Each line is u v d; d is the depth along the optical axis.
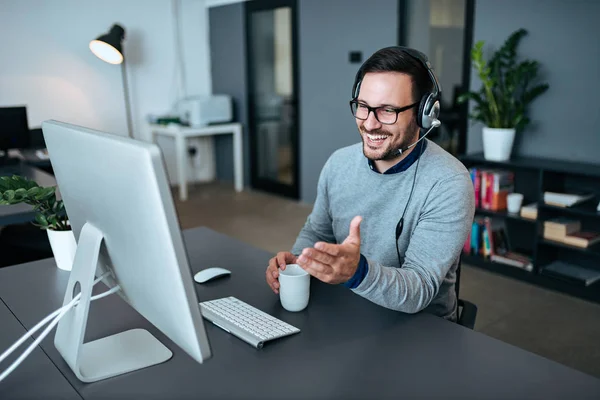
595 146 3.01
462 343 1.06
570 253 3.18
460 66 3.75
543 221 3.07
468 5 3.51
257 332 1.09
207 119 5.26
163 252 0.73
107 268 0.98
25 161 3.68
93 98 5.10
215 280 1.42
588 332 2.52
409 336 1.09
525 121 3.17
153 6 5.34
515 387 0.91
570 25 2.99
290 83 4.94
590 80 2.97
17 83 4.68
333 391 0.90
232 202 5.08
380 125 1.27
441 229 1.31
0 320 1.20
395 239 1.43
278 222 4.38
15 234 2.73
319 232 1.62
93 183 0.85
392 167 1.41
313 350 1.04
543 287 3.06
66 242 1.48
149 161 0.68
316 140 4.76
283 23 4.86
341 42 4.32
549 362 0.98
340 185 1.55
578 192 3.11
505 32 3.30
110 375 0.96
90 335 1.11
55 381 0.94
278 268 1.34
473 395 0.89
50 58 4.80
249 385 0.92
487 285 3.09
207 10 5.73
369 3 4.05
